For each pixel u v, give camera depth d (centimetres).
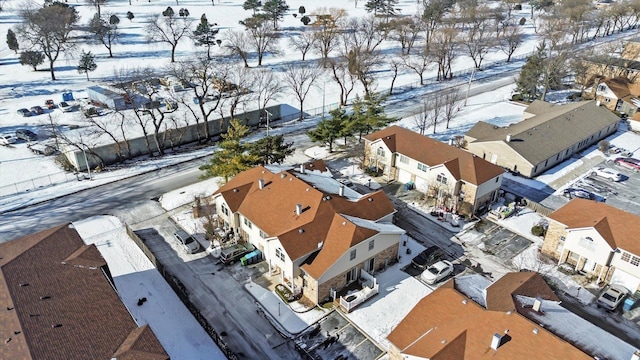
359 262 4253
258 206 4703
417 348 3025
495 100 9519
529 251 4859
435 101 8625
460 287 3494
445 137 7638
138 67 10062
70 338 2883
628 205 5756
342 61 10400
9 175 6206
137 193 5897
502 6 17588
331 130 6700
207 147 7331
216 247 4819
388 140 6159
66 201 5697
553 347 2767
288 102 9244
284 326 3872
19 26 12150
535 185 6197
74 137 6844
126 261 4616
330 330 3838
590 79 9356
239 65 10988
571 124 7250
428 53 10912
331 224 4334
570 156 7081
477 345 2911
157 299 4128
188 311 4006
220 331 3819
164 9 16538
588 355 2688
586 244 4403
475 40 12475
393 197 5828
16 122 7769
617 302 4069
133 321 3203
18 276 3309
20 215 5384
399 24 12838
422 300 3412
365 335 3797
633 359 2772
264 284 4331
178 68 10269
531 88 9306
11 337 2772
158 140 6956
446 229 5209
